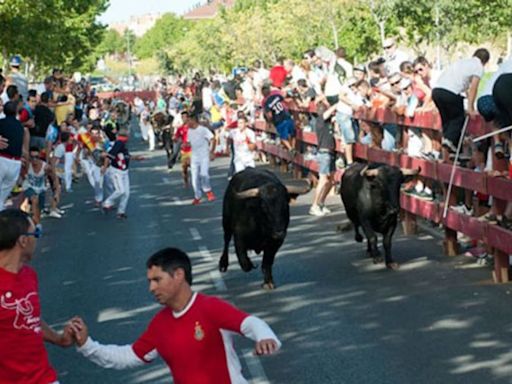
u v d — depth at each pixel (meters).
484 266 13.00
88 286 13.16
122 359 5.79
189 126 21.47
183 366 5.59
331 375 8.82
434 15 37.38
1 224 5.96
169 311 5.68
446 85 13.52
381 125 17.73
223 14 76.69
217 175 27.11
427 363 9.02
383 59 18.17
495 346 9.43
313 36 53.38
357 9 47.00
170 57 99.56
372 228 13.51
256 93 30.38
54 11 38.41
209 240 16.47
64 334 6.05
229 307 5.56
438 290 11.84
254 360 9.39
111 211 21.23
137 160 35.00
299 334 10.25
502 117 11.77
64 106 27.09
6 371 5.94
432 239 15.23
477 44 41.88
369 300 11.54
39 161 18.17
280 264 13.98
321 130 18.17
